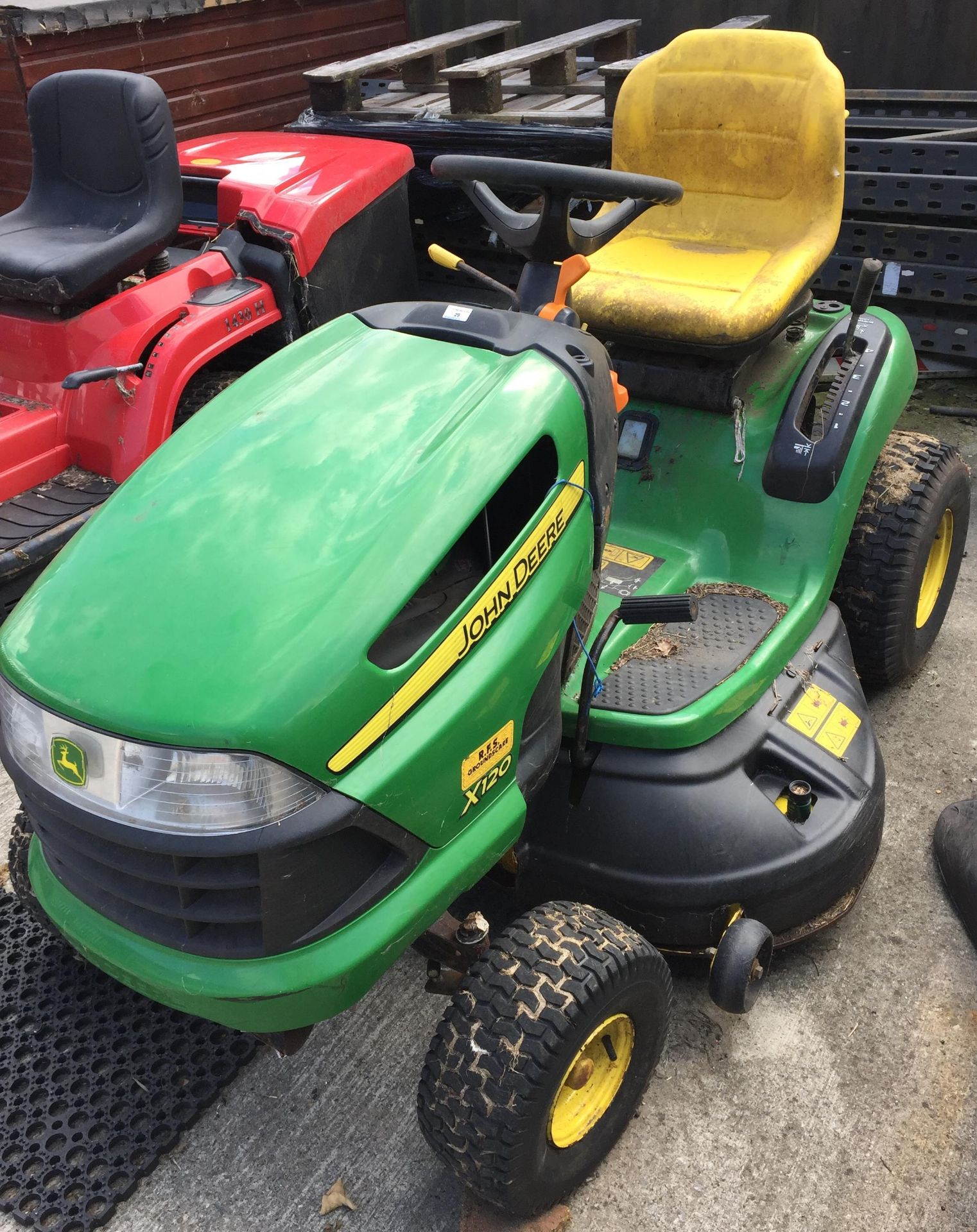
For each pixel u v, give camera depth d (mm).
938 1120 1840
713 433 2365
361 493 1471
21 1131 1858
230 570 1395
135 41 4375
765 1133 1834
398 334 1769
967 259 3541
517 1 5441
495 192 3951
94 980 2111
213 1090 1919
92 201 3195
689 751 1928
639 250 2588
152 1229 1741
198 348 3014
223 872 1322
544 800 1949
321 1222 1740
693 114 2574
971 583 3174
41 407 3055
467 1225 1718
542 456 1689
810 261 2389
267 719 1271
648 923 1909
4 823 2518
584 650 1786
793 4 4867
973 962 2107
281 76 4988
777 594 2256
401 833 1397
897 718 2711
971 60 4652
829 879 1959
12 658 1397
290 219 3180
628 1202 1744
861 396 2316
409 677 1391
